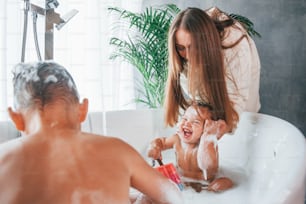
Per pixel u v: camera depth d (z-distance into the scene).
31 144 0.75
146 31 1.10
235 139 1.18
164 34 1.12
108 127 1.10
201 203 1.15
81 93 1.06
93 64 1.05
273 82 1.15
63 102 0.80
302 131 1.18
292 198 0.84
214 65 1.13
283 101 1.16
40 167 0.73
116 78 1.09
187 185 1.19
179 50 1.13
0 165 0.72
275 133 1.11
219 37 1.12
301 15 1.11
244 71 1.13
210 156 1.19
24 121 0.80
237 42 1.12
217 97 1.16
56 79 0.81
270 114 1.18
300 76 1.14
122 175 0.77
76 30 1.02
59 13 1.00
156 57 1.13
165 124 1.19
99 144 0.78
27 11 0.96
